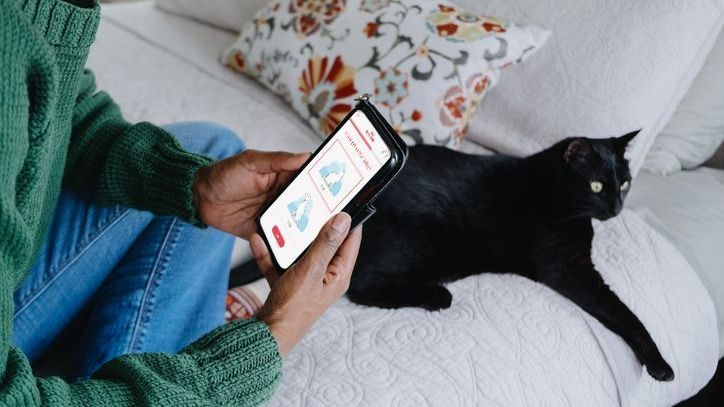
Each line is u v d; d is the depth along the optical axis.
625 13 1.08
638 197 1.19
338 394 0.78
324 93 1.18
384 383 0.80
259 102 1.31
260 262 0.71
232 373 0.52
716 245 1.11
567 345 0.91
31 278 0.74
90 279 0.79
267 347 0.54
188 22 1.65
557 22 1.13
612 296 0.95
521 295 0.96
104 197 0.77
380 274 0.97
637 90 1.08
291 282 0.57
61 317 0.77
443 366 0.83
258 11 1.41
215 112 1.25
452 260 1.00
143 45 1.51
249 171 0.71
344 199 0.65
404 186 1.03
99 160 0.77
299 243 0.67
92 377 0.52
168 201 0.74
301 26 1.24
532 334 0.90
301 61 1.22
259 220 0.72
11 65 0.39
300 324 0.58
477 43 1.11
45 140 0.45
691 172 1.29
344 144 0.67
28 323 0.73
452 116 1.11
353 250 0.62
